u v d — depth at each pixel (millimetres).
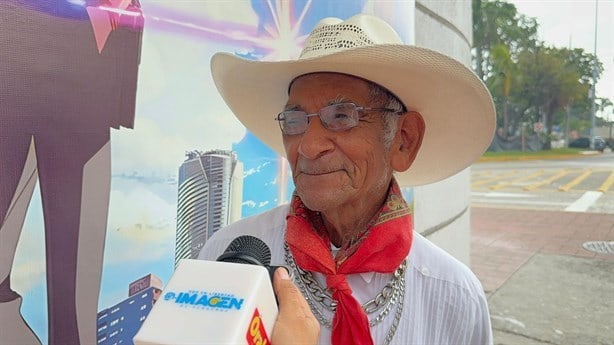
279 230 1305
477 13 36281
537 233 8195
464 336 1216
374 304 1126
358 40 1162
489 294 5008
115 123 1477
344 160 1091
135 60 1525
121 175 1503
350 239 1165
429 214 3555
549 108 41719
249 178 2020
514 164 27344
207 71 1785
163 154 1635
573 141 45469
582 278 5605
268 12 2062
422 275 1206
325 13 2391
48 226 1322
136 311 1573
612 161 29625
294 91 1178
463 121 1385
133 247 1553
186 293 685
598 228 8625
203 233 1807
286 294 791
